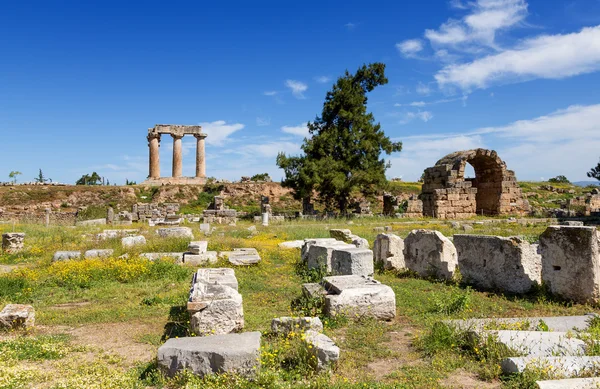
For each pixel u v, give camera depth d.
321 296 8.20
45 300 9.72
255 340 5.50
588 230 8.16
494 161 32.28
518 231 20.67
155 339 6.98
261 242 18.56
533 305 8.41
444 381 5.09
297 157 36.03
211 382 4.94
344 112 36.16
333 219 30.27
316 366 5.34
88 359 6.07
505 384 4.88
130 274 11.73
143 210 36.94
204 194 52.47
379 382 5.06
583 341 5.59
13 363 5.71
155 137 56.31
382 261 12.91
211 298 7.03
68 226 26.91
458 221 26.48
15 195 47.50
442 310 8.11
